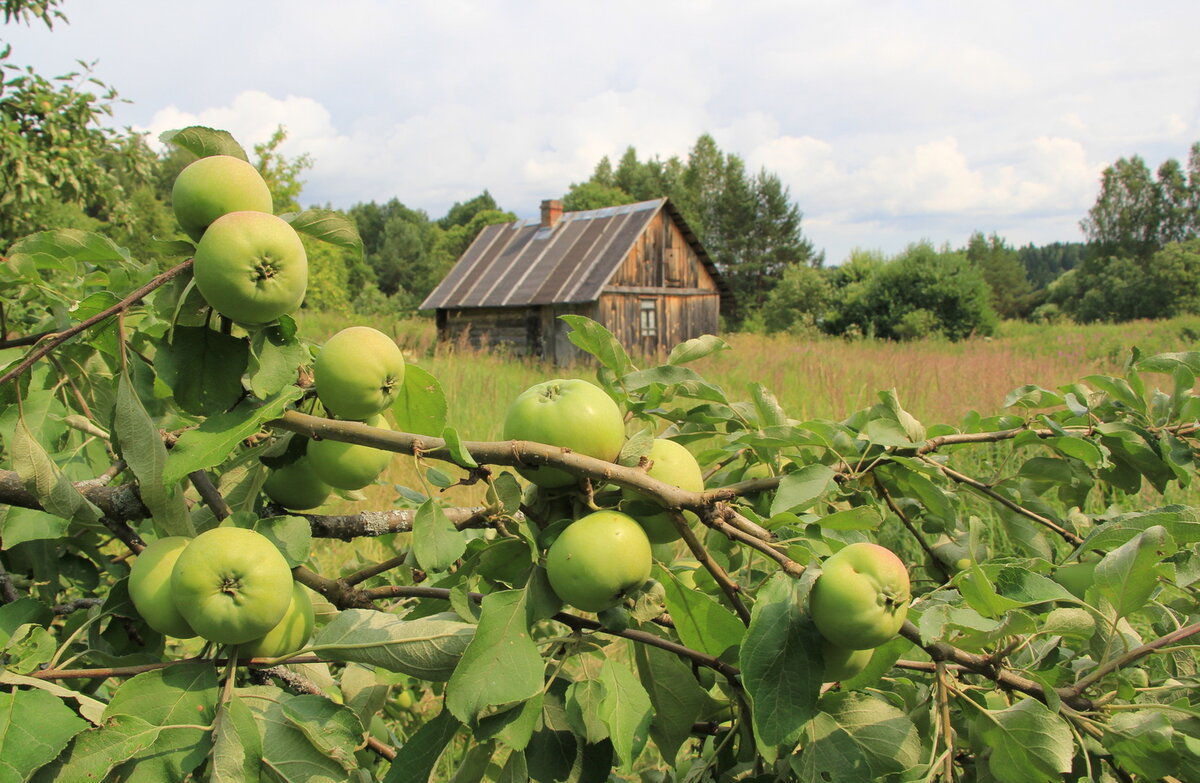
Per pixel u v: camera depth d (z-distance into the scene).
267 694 1.41
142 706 1.33
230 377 1.54
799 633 1.36
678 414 2.12
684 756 2.55
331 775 1.35
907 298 39.00
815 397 11.40
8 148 7.96
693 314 27.22
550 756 1.54
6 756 1.19
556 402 1.53
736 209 79.62
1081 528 2.45
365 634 1.49
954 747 1.91
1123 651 1.67
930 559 2.52
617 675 1.46
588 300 22.98
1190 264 55.81
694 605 1.57
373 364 1.47
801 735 1.58
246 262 1.32
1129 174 71.38
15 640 1.48
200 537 1.35
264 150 25.86
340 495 2.04
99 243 1.92
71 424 1.96
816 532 1.59
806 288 49.97
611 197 80.31
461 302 25.11
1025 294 90.31
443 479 1.49
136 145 10.24
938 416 9.68
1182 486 2.28
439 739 1.50
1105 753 1.60
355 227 1.59
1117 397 2.46
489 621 1.37
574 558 1.37
